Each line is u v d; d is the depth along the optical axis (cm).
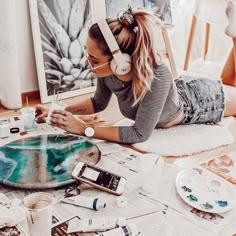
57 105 161
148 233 94
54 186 112
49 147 136
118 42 141
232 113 192
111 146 145
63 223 97
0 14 194
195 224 98
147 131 149
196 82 181
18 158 128
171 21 284
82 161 127
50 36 219
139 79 144
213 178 120
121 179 114
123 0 252
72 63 229
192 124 177
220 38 284
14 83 205
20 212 97
